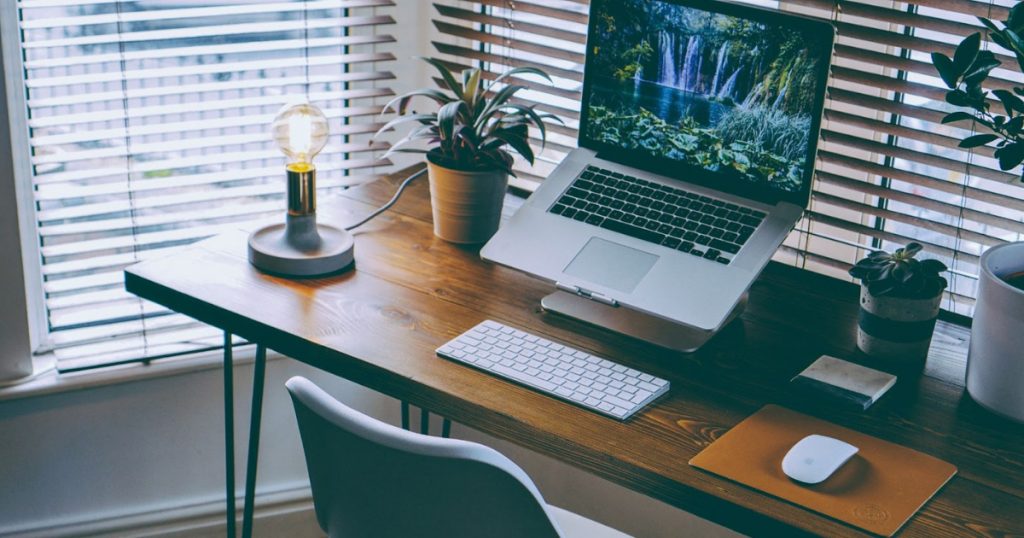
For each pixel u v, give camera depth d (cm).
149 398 189
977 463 112
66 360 181
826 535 99
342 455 106
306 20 187
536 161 195
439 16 199
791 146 137
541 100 190
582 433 114
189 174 188
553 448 115
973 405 123
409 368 126
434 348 131
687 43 141
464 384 123
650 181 150
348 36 195
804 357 133
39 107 170
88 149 179
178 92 179
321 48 194
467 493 99
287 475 207
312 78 191
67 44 170
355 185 197
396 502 105
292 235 152
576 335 136
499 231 149
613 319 139
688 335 136
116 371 183
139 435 191
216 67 181
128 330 185
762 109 138
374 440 100
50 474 187
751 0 165
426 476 99
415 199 177
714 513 105
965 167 149
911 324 129
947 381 129
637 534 200
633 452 111
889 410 121
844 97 155
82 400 184
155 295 145
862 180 161
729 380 127
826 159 160
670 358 131
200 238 188
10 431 181
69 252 179
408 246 160
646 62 146
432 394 122
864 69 158
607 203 149
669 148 148
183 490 200
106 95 175
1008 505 105
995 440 116
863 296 133
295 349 133
